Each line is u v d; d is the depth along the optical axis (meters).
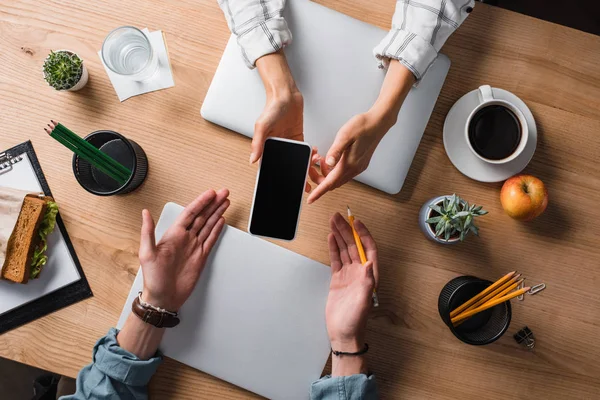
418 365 0.86
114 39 0.84
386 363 0.86
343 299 0.82
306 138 0.82
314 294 0.83
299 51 0.82
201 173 0.87
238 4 0.78
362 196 0.87
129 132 0.86
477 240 0.87
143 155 0.84
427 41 0.77
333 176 0.73
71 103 0.86
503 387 0.86
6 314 0.84
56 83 0.80
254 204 0.73
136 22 0.87
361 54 0.82
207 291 0.82
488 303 0.75
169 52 0.87
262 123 0.72
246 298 0.82
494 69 0.87
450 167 0.87
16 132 0.86
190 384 0.84
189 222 0.82
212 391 0.85
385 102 0.74
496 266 0.87
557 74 0.87
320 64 0.82
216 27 0.87
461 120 0.84
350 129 0.70
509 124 0.82
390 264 0.87
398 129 0.83
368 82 0.82
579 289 0.87
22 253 0.81
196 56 0.87
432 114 0.87
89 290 0.85
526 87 0.87
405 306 0.87
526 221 0.87
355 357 0.81
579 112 0.87
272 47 0.76
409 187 0.87
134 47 0.85
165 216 0.83
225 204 0.83
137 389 0.80
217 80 0.83
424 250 0.87
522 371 0.86
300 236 0.87
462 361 0.86
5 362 1.21
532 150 0.84
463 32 0.87
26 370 1.21
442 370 0.86
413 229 0.87
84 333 0.85
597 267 0.87
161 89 0.87
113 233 0.86
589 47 0.87
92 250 0.85
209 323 0.82
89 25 0.87
